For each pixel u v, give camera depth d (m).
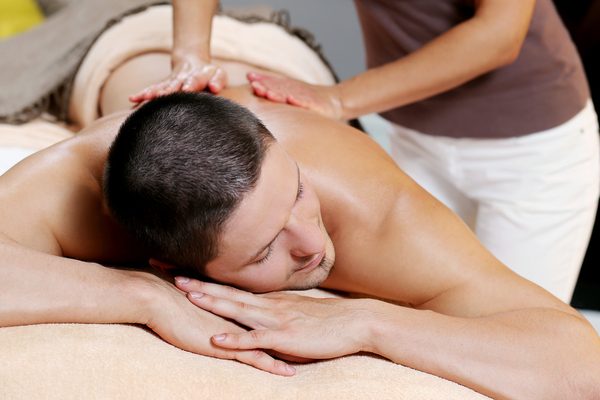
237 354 1.16
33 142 1.94
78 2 2.27
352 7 3.47
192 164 1.12
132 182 1.16
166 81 1.55
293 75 2.02
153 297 1.17
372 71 1.63
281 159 1.17
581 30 2.57
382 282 1.35
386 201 1.36
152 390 1.05
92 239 1.36
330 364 1.18
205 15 1.63
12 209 1.29
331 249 1.29
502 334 1.20
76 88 2.08
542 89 1.79
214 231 1.14
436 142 1.91
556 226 1.87
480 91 1.80
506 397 1.17
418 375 1.17
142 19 2.08
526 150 1.82
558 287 1.92
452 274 1.30
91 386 1.04
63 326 1.13
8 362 1.05
